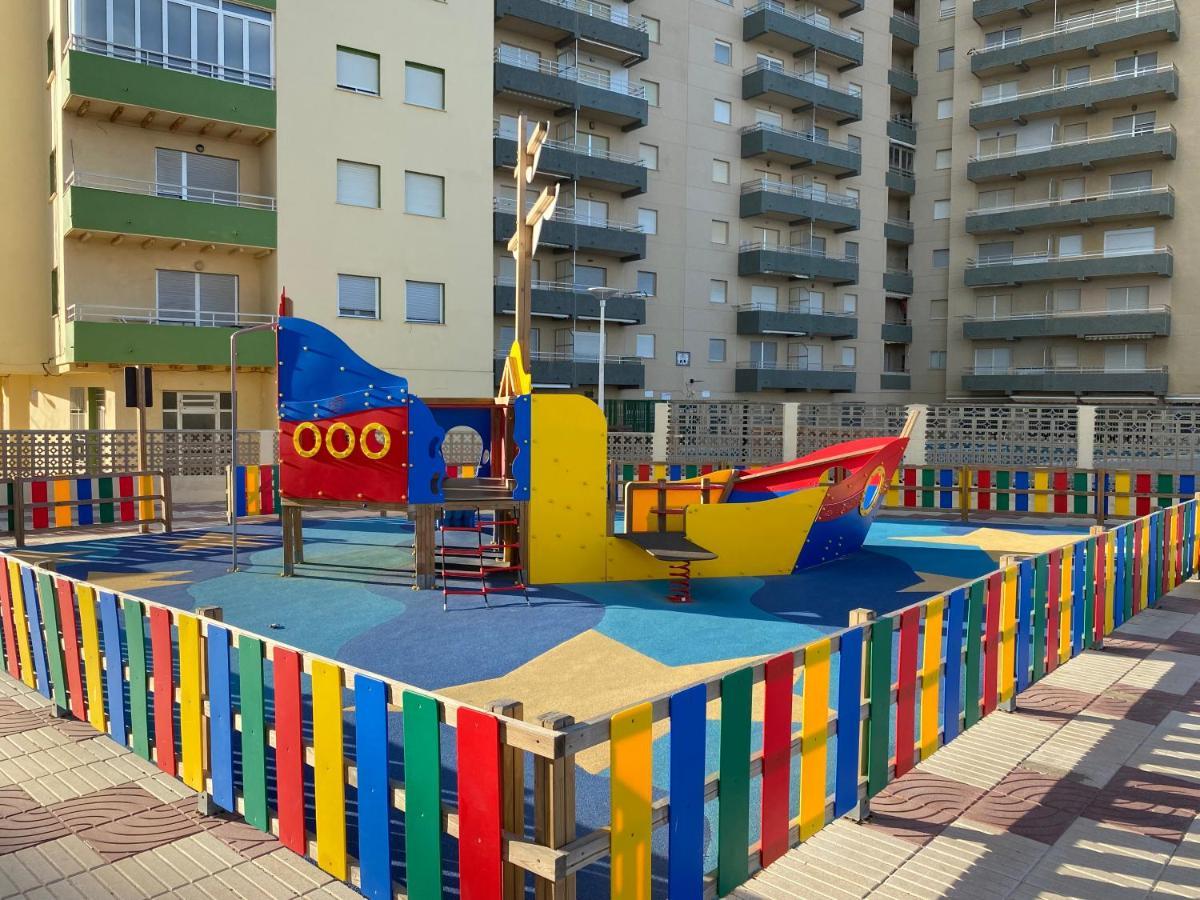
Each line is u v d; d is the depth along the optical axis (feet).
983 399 150.00
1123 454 51.55
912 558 39.06
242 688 12.87
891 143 152.56
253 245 74.59
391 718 18.53
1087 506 51.83
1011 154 143.43
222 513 52.65
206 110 71.36
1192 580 33.30
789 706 11.84
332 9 78.48
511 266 109.29
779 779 11.71
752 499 39.73
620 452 61.11
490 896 9.20
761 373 130.21
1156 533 29.27
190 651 14.02
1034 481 53.21
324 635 25.13
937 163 154.61
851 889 11.78
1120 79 131.64
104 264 71.72
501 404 37.11
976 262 149.07
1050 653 21.01
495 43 107.04
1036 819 13.94
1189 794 14.90
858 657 13.35
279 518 51.65
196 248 75.05
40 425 96.22
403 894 10.53
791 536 35.50
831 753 13.37
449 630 25.84
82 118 70.23
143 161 73.26
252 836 13.16
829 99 134.41
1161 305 133.28
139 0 69.00
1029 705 19.51
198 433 57.31
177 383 75.25
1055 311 142.10
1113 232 136.87
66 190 69.05
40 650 18.92
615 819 9.25
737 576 34.58
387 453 31.53
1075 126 139.54
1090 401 138.41
